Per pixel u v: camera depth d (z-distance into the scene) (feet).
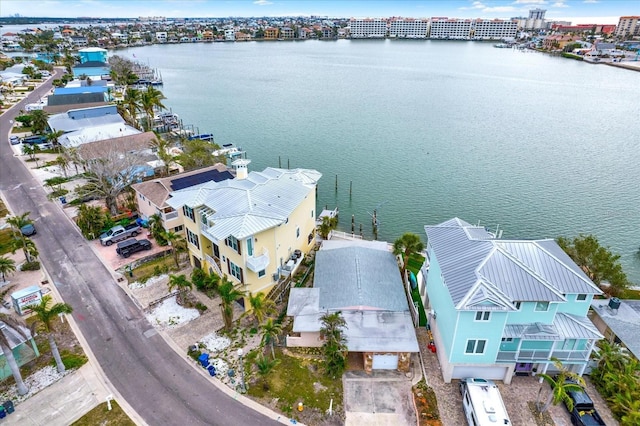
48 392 102.22
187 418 95.71
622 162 288.51
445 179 261.65
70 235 176.65
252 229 120.37
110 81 533.55
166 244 169.27
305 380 106.83
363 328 114.21
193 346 115.65
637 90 563.89
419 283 150.00
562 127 376.27
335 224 190.29
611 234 199.72
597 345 117.08
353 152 311.47
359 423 95.76
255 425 94.17
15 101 417.69
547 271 104.63
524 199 234.58
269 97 512.22
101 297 137.59
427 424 95.09
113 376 107.24
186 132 349.61
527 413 99.35
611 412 99.76
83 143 247.70
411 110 444.55
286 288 138.62
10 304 132.87
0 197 210.59
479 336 100.01
